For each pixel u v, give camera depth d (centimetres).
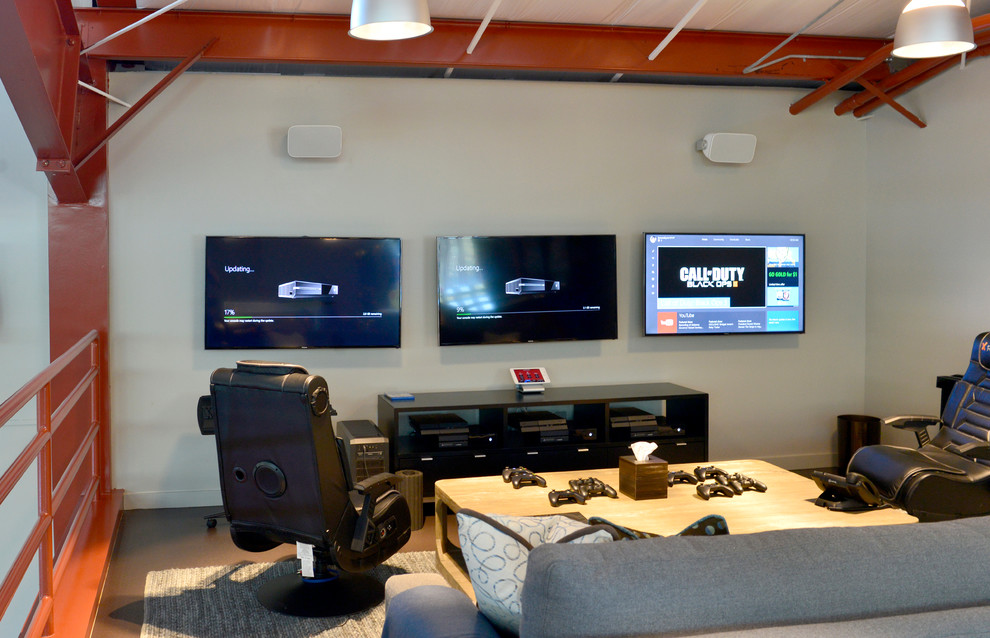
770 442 643
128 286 532
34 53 310
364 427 525
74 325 518
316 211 557
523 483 401
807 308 646
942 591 165
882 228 636
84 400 519
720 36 560
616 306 597
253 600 382
